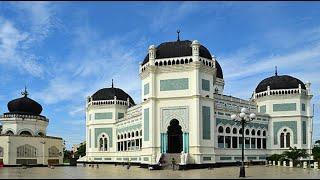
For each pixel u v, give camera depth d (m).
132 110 67.81
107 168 51.34
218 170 42.47
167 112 48.12
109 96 72.19
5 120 67.88
